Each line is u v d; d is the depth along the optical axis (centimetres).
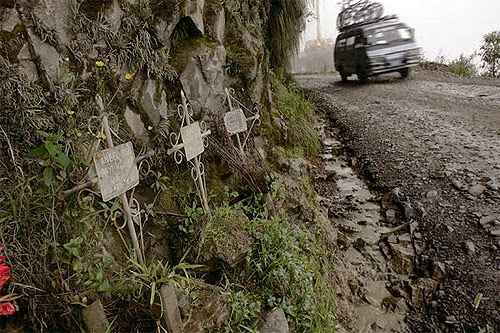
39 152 148
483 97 705
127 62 221
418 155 494
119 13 213
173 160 251
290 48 588
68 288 151
